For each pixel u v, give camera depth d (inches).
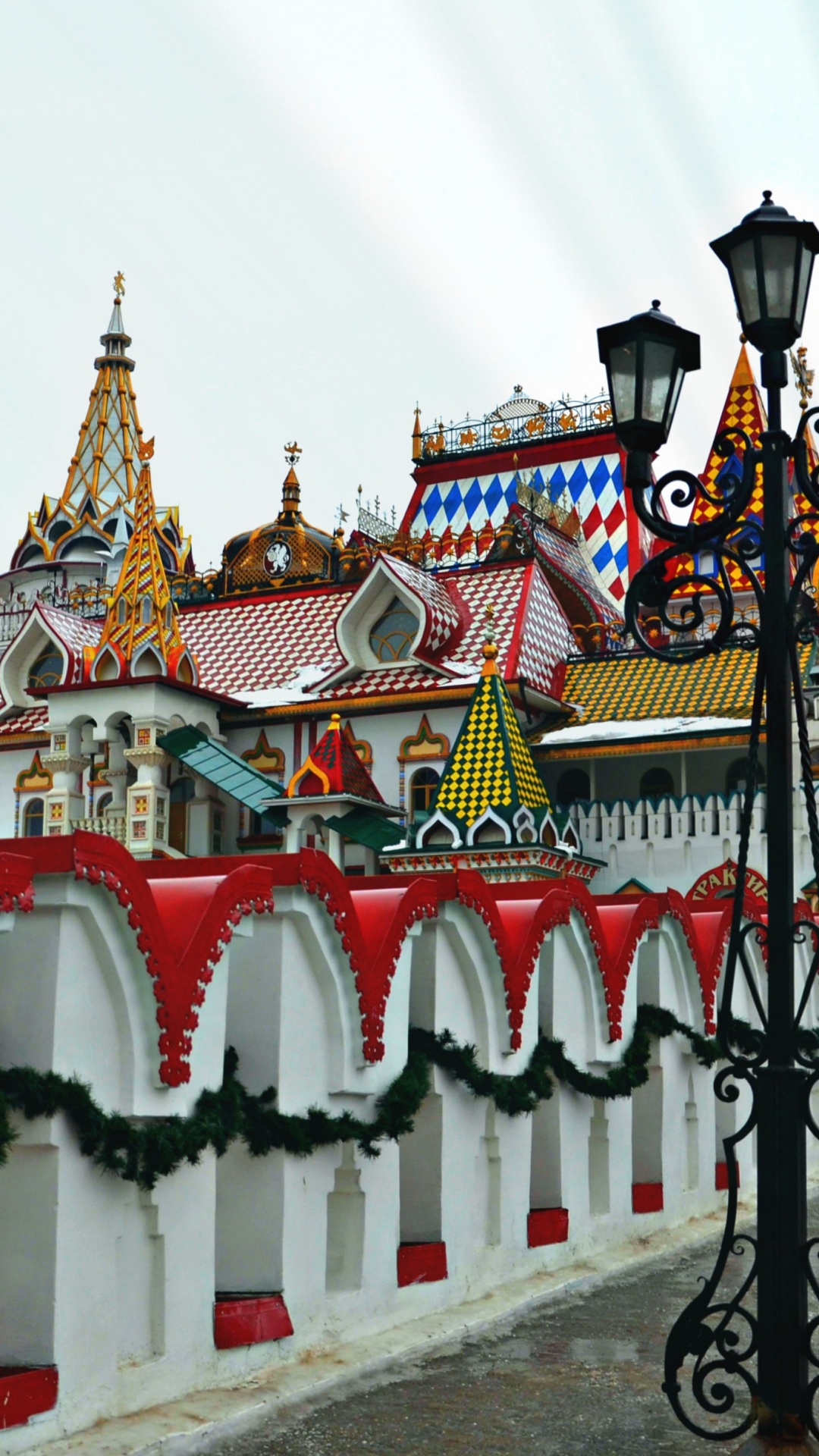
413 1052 494.6
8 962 340.2
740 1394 406.0
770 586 343.9
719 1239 666.8
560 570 1654.8
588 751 1411.2
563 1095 591.8
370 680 1512.1
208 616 1737.2
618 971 636.7
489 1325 477.4
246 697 1579.7
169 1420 346.6
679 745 1379.2
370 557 1673.2
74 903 337.1
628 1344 457.7
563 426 1958.7
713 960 755.4
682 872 1346.0
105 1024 352.5
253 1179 415.5
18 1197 335.3
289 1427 362.9
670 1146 698.2
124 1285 354.9
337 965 439.5
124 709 1491.1
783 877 336.8
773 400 347.9
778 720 339.0
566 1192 588.4
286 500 1777.8
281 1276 411.2
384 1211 459.2
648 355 358.9
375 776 1488.7
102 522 2301.9
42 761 1523.1
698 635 1660.9
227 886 391.2
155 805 1469.0
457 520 1993.1
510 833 1183.6
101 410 2348.7
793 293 345.1
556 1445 357.4
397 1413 379.2
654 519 360.5
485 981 526.6
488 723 1242.0
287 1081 418.3
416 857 1203.2
